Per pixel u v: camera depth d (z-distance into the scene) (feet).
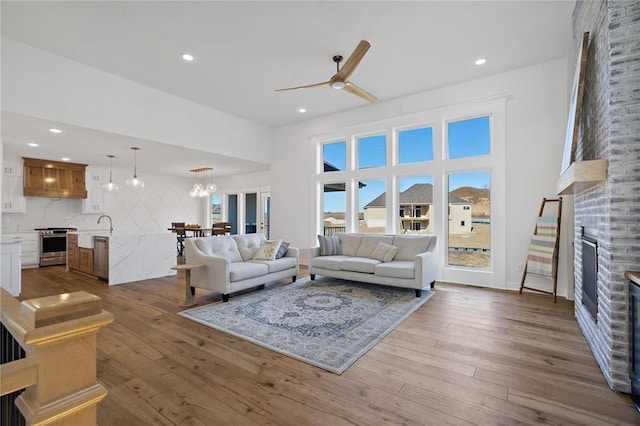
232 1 9.60
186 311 11.48
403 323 10.21
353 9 10.06
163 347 8.46
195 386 6.58
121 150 18.24
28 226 21.66
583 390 6.38
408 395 6.23
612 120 6.53
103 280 16.96
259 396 6.23
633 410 5.74
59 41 11.64
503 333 9.34
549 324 10.07
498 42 12.09
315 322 10.28
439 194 16.57
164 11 10.02
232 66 13.74
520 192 14.30
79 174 23.32
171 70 14.07
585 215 8.97
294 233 22.34
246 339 8.97
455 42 12.06
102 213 24.89
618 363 6.36
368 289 14.62
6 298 2.84
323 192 21.66
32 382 2.01
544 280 13.71
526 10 10.19
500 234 14.74
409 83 15.76
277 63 13.53
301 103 18.40
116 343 8.72
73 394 2.15
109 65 13.55
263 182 27.43
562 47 12.48
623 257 6.41
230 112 19.86
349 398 6.15
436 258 15.12
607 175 6.64
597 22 7.64
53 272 19.36
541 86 13.80
